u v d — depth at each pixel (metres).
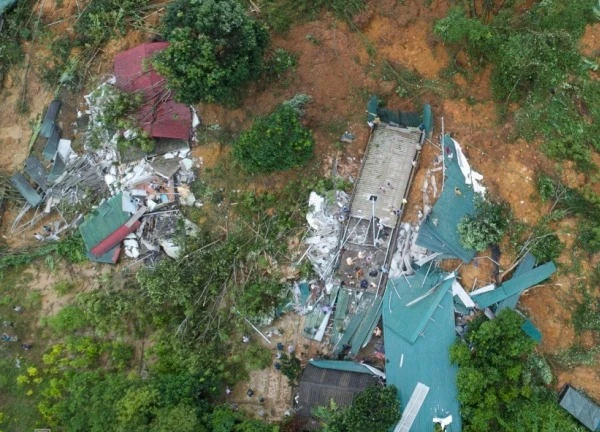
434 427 14.99
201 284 17.31
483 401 14.82
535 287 15.82
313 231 17.03
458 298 15.86
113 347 17.41
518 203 16.11
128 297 17.66
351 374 16.02
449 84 16.98
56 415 16.83
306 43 17.69
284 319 17.08
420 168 16.80
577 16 16.67
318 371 16.20
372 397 14.93
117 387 16.06
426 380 15.34
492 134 16.50
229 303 17.27
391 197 16.67
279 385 16.77
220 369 16.66
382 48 17.53
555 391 15.34
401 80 17.20
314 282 16.92
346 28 17.67
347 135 17.20
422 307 15.79
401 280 16.25
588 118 16.66
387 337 15.87
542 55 16.11
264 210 17.59
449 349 15.32
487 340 15.05
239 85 16.62
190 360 16.58
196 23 15.02
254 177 17.62
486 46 16.34
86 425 15.91
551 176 16.16
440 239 15.91
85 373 17.02
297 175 17.34
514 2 16.97
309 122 17.28
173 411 15.11
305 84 17.50
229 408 16.27
